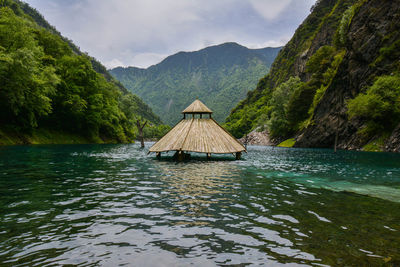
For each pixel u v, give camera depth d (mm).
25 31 40531
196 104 26922
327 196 8781
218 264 3750
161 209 6746
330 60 73812
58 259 3836
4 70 33031
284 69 158750
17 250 4133
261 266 3705
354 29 52938
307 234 5090
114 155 26719
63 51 60562
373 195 9086
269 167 18047
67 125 55969
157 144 25281
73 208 6730
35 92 39469
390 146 41062
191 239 4742
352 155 32781
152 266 3652
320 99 63031
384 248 4457
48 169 14242
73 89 54719
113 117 74562
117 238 4742
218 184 10703
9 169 13703
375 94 42281
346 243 4660
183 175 13188
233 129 155625
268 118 115938
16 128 40344
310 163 21688
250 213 6523
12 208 6605
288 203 7676
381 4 48344
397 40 44562
